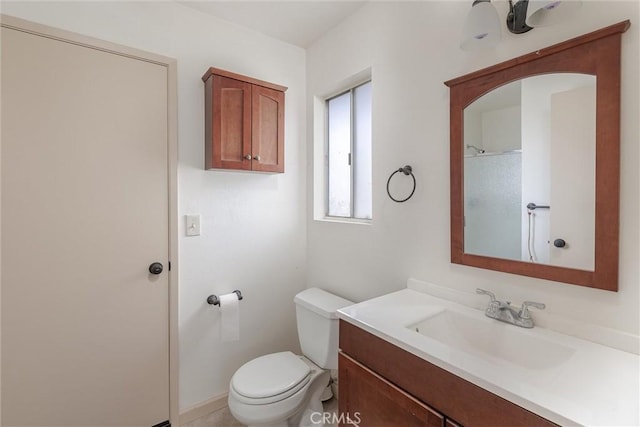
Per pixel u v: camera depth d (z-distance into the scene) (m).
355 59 1.80
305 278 2.26
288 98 2.13
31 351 1.34
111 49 1.49
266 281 2.07
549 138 1.05
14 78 1.29
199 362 1.80
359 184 1.96
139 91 1.57
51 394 1.38
